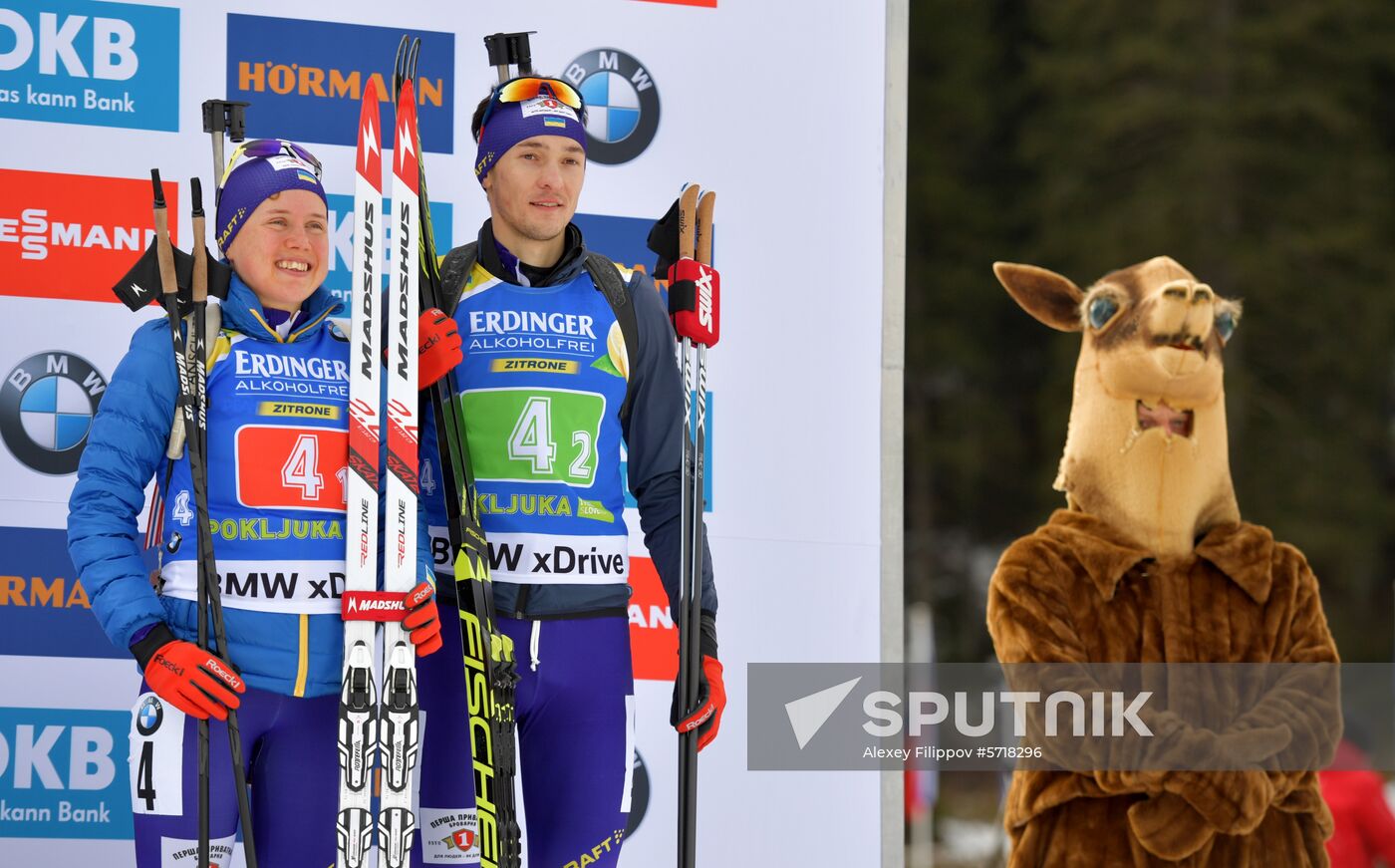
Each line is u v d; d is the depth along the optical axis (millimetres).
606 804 6109
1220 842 8477
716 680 6402
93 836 7402
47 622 7402
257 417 5777
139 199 7594
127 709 7465
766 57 8266
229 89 7711
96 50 7547
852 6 8367
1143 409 8945
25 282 7449
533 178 6340
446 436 6082
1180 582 8781
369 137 6207
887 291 8359
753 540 8070
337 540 5855
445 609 6309
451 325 6172
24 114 7461
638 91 8109
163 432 5801
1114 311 9172
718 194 8156
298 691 5715
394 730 5770
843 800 8125
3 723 7328
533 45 8008
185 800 5520
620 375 6461
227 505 5734
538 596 6121
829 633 8156
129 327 7574
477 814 5867
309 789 5734
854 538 8227
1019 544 8797
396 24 7895
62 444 7473
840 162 8328
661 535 6645
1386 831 8977
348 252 7828
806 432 8188
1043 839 8469
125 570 5508
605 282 6562
